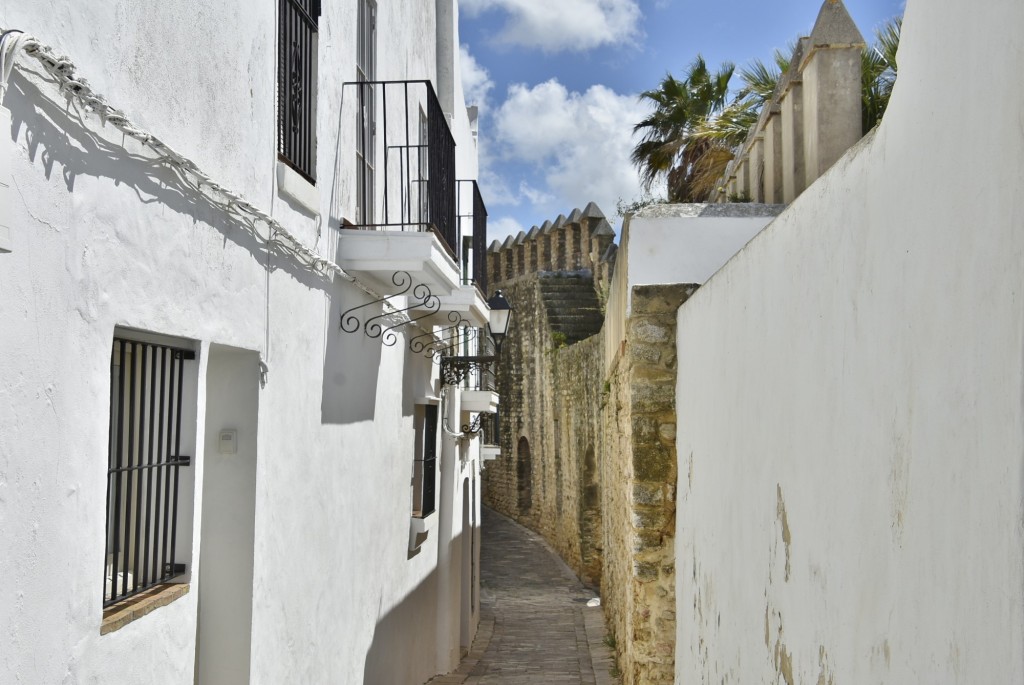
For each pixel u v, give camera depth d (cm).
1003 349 190
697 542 619
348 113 609
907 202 248
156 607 344
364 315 660
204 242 380
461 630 1253
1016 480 183
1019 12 184
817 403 338
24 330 255
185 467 378
